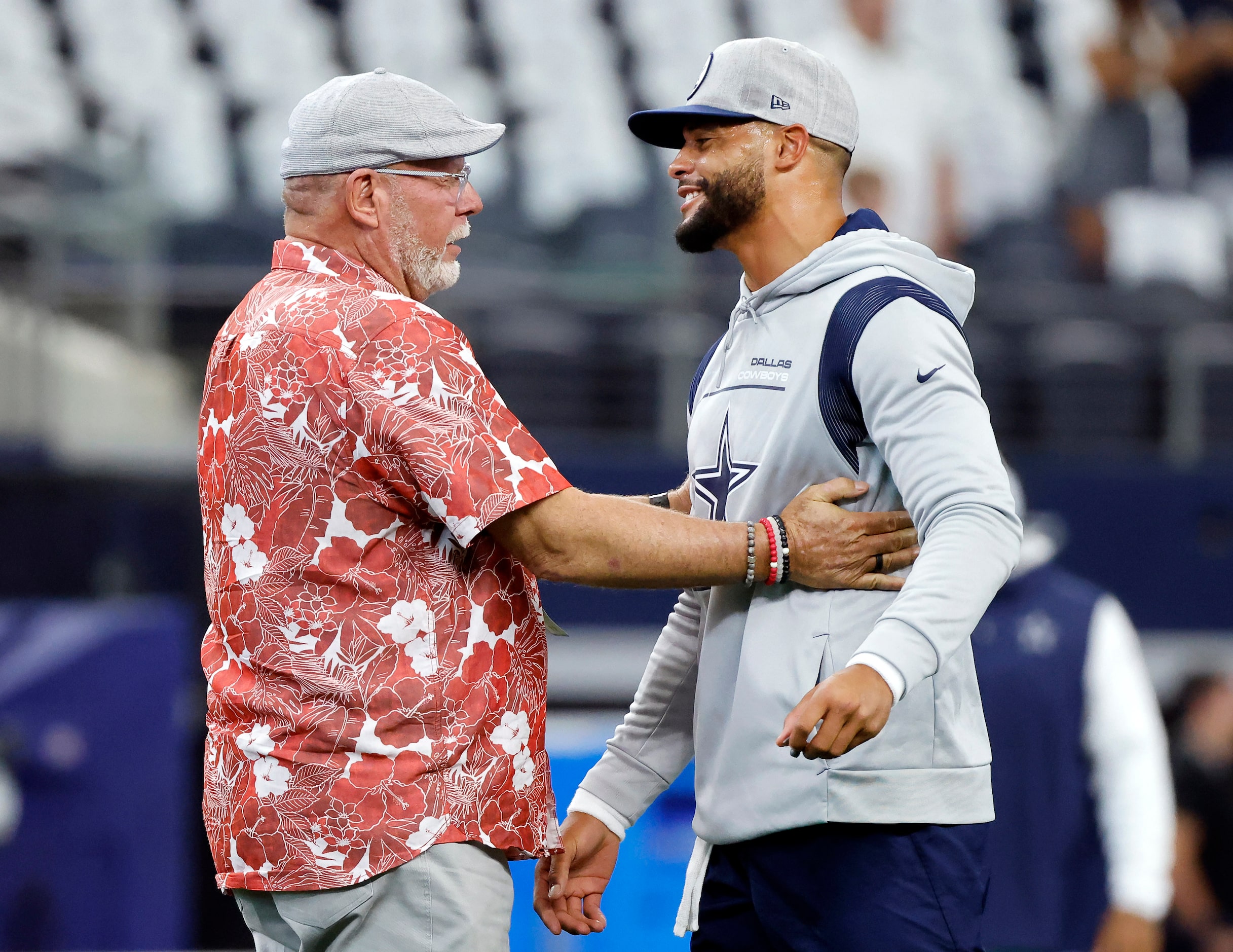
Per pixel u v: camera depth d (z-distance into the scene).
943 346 6.79
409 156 7.33
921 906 7.05
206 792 7.38
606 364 22.19
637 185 25.03
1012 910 11.94
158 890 16.98
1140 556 20.89
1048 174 24.86
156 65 25.58
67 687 16.95
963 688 7.26
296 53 26.08
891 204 23.58
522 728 7.24
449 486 6.81
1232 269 24.45
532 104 25.89
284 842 6.91
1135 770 11.84
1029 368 22.94
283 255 7.48
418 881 6.89
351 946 7.00
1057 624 12.08
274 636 7.00
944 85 25.22
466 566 7.11
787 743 6.12
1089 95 25.92
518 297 22.27
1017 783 12.00
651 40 26.69
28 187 21.08
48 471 20.06
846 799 7.00
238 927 18.16
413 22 26.55
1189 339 22.91
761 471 7.25
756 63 7.38
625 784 8.49
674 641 8.38
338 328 6.98
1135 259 24.23
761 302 7.46
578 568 6.98
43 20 25.41
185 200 23.98
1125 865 11.75
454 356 7.04
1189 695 18.11
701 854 7.82
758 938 7.57
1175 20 27.64
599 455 20.75
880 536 7.04
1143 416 22.84
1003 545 6.47
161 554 20.61
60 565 20.30
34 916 16.48
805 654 7.06
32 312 20.55
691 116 7.45
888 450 6.77
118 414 21.05
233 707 7.10
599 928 8.37
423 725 6.91
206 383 7.55
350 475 6.93
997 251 24.05
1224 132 26.16
